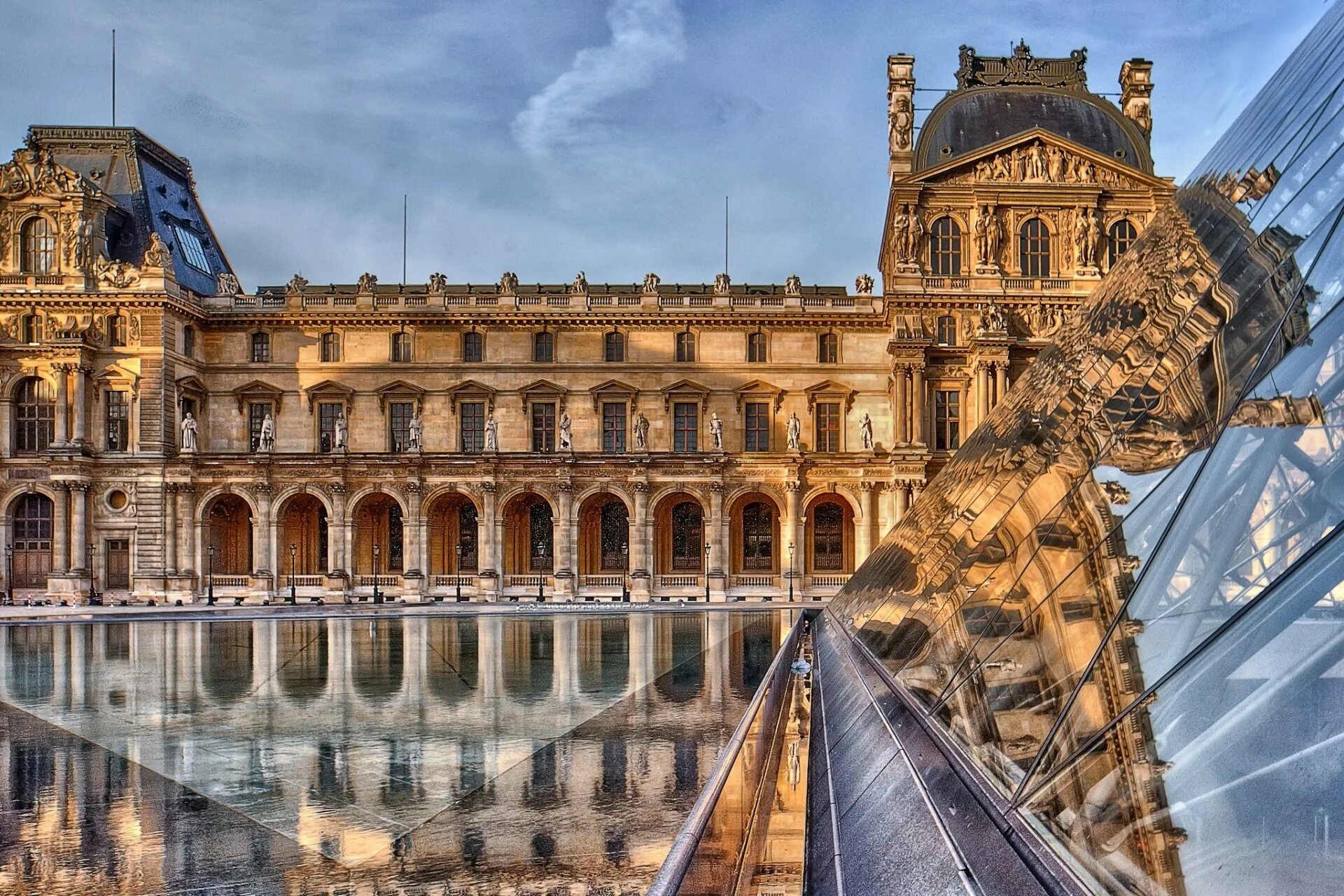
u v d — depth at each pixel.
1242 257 11.58
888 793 12.16
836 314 107.94
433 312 108.69
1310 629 5.77
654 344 109.44
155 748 30.61
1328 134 10.43
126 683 44.00
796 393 108.44
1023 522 15.41
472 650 56.81
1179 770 6.30
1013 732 10.41
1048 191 100.00
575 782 25.80
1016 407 22.33
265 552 100.38
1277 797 5.20
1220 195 13.93
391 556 108.62
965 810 9.80
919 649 18.16
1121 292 18.02
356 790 25.31
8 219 102.50
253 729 33.34
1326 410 6.91
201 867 19.48
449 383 109.31
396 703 38.38
